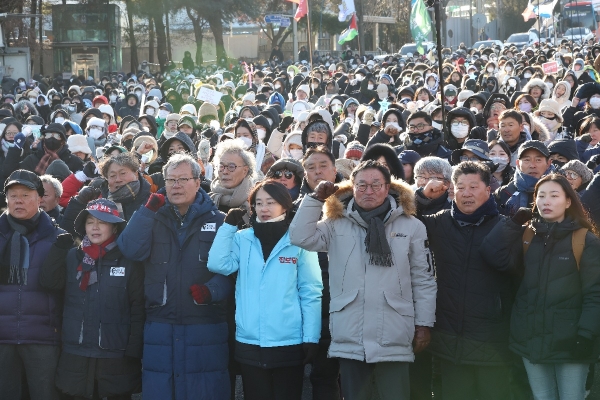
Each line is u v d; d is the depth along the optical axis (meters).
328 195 5.71
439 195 6.35
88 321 6.13
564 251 5.53
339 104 17.11
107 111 16.02
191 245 6.08
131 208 7.27
